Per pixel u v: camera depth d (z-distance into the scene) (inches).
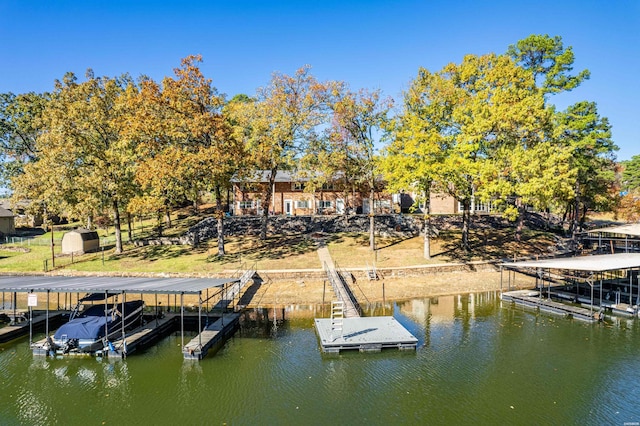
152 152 1362.0
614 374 668.7
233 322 939.3
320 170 1507.1
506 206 1416.1
